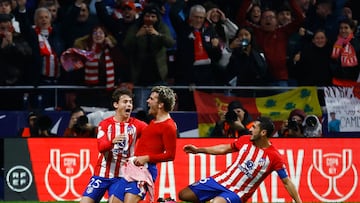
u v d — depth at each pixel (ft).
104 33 126.62
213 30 128.88
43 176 111.04
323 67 132.36
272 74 132.16
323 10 137.59
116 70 127.54
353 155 114.01
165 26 126.62
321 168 113.39
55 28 129.70
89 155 111.34
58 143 111.34
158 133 79.36
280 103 128.98
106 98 127.75
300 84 133.59
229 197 83.92
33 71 126.93
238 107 118.73
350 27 132.26
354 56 131.44
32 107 127.03
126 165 80.43
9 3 126.62
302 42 134.31
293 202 110.93
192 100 128.88
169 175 110.73
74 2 131.23
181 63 128.98
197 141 111.24
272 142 112.88
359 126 129.80
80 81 128.57
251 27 132.77
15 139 111.04
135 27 126.11
